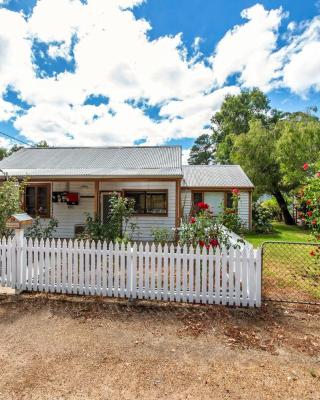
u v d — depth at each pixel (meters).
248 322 3.50
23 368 2.53
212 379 2.40
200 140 45.44
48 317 3.62
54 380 2.37
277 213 20.03
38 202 11.41
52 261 4.42
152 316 3.66
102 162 12.69
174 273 4.29
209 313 3.75
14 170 11.11
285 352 2.83
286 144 14.74
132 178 9.60
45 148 15.09
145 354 2.78
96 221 8.98
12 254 4.50
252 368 2.56
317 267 6.02
